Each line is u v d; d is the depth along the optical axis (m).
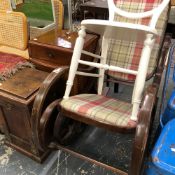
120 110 1.22
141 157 1.01
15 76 1.47
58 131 1.35
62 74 1.31
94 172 1.43
